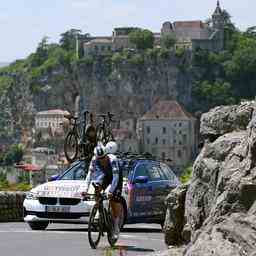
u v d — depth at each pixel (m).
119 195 33.28
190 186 25.66
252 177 20.39
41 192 43.09
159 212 47.25
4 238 38.38
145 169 47.25
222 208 20.55
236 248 17.22
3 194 53.19
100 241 35.62
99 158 33.12
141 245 35.75
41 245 34.88
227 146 24.41
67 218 42.25
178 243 28.67
